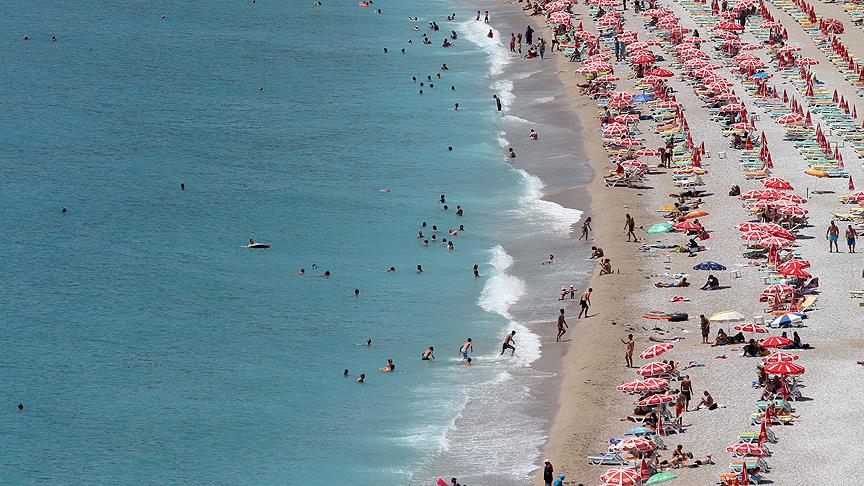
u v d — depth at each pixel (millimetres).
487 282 175250
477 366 149875
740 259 172125
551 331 157875
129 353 155875
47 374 149625
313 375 149375
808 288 158375
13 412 140125
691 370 139375
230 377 149000
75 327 163125
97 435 135500
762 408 127875
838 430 122625
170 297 173500
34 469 128375
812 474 114438
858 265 166750
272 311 168875
